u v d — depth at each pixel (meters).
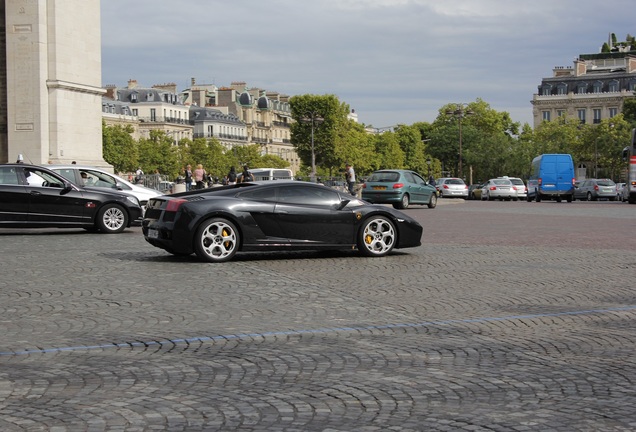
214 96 196.50
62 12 44.28
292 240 17.11
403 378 7.44
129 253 18.67
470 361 8.11
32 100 43.72
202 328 9.81
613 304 11.55
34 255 18.20
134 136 169.62
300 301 11.84
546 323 10.14
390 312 10.93
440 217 35.47
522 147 129.50
